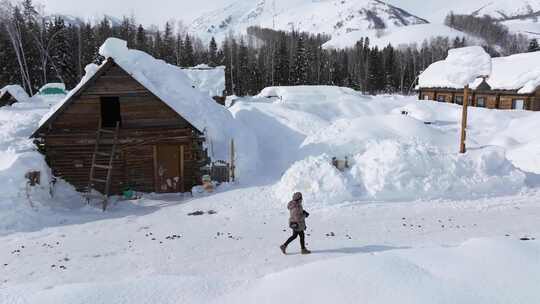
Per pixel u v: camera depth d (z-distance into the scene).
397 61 113.81
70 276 10.41
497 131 33.44
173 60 92.62
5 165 17.75
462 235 12.69
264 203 17.28
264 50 114.50
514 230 13.08
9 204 15.82
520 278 7.25
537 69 43.81
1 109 36.03
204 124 23.23
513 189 18.05
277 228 14.10
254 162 23.69
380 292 7.02
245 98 59.16
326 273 7.88
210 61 96.88
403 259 8.46
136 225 15.14
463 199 17.05
